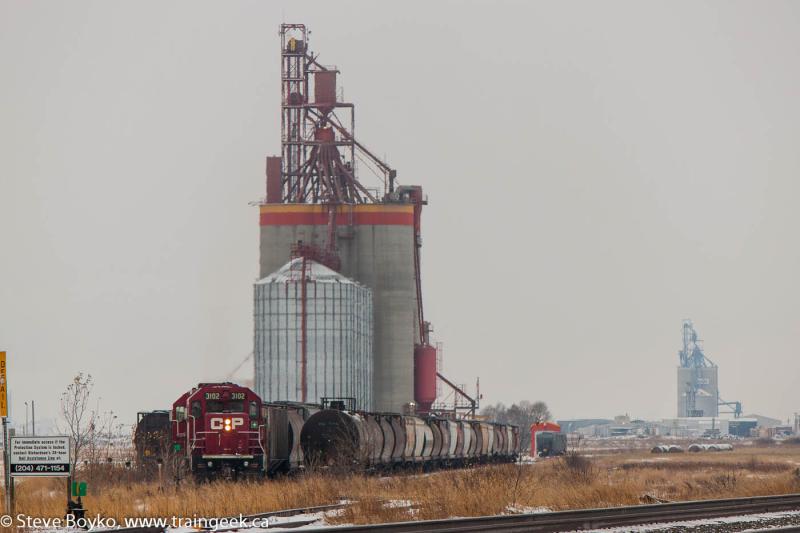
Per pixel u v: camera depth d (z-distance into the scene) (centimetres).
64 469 14400
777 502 18625
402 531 13012
